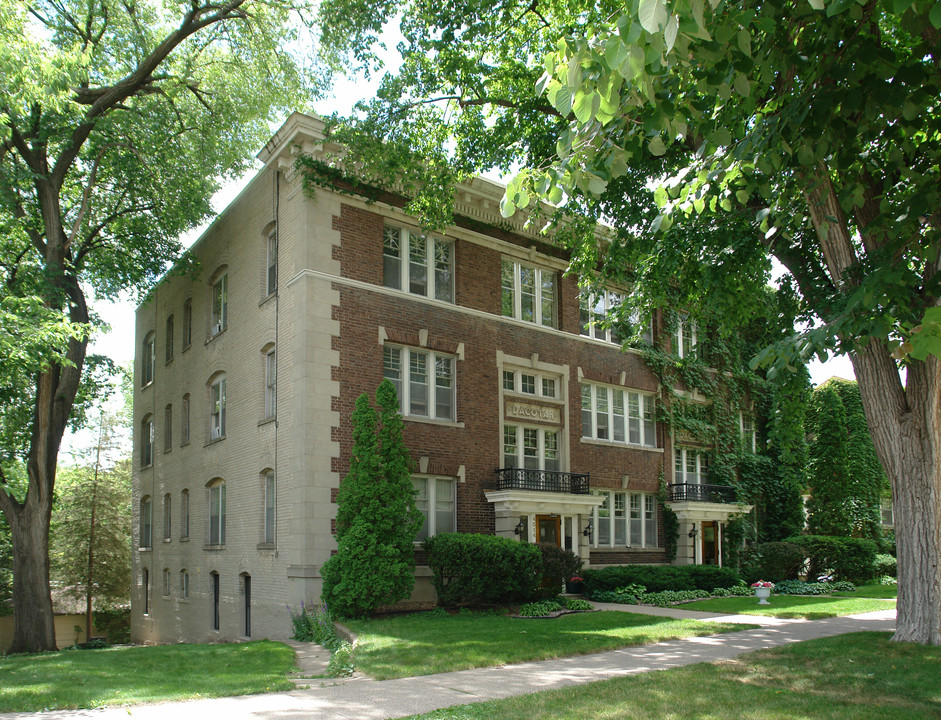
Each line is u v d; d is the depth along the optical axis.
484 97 17.03
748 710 7.33
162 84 23.19
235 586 20.03
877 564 28.53
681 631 13.38
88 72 20.11
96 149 21.66
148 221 23.92
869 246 10.64
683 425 26.38
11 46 15.94
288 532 17.55
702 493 26.28
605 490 24.03
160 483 26.81
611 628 13.88
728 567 24.38
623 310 17.55
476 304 21.02
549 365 22.58
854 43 7.61
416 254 20.17
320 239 18.23
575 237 18.31
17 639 18.55
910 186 9.80
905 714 7.08
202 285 24.41
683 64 6.30
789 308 14.17
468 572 16.86
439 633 13.45
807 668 9.34
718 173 8.29
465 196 20.61
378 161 17.36
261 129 25.42
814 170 8.95
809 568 26.72
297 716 7.66
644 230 15.13
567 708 7.56
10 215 20.48
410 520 17.09
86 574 35.34
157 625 25.88
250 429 19.97
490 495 20.03
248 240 21.25
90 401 26.09
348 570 15.88
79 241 24.42
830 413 30.22
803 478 29.17
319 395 17.50
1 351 15.22
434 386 19.83
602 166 7.32
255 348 20.16
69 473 37.72
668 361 26.27
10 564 33.59
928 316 4.90
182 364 25.56
